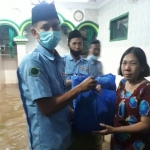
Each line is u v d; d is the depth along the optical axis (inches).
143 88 37.4
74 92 34.7
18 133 101.6
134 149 39.0
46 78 35.5
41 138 36.6
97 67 94.1
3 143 90.5
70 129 41.8
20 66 36.3
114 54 165.0
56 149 37.5
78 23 205.8
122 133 40.9
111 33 173.6
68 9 200.7
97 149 52.7
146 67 39.7
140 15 120.1
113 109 42.3
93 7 204.4
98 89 43.4
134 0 127.2
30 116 37.2
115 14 161.2
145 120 36.0
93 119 42.1
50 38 38.0
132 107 38.1
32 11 38.8
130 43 134.6
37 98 33.1
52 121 36.9
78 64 85.0
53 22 38.3
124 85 42.9
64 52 255.1
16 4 193.8
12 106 150.7
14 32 214.4
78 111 42.8
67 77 81.6
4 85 243.4
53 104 34.2
